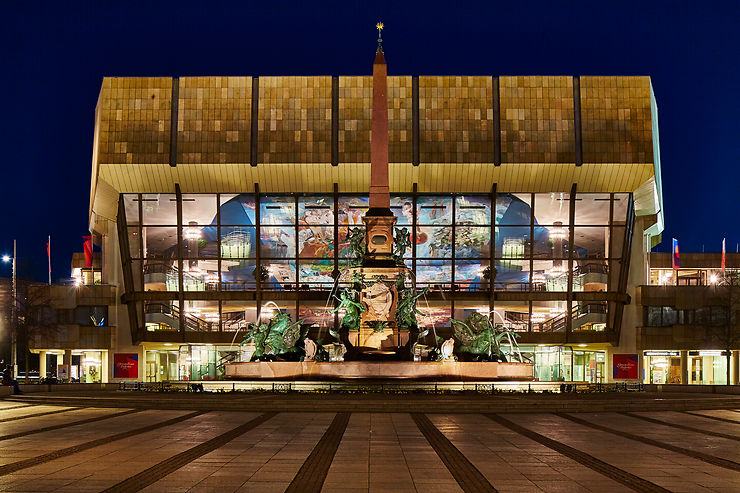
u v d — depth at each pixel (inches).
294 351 2007.9
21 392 1920.5
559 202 2824.8
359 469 722.8
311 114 2743.6
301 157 2728.8
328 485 643.5
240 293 2883.9
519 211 2847.0
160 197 2839.6
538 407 1393.9
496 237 2859.3
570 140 2723.9
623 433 1036.5
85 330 2915.8
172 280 2883.9
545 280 2871.6
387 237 2041.1
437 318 2908.5
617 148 2716.5
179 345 3088.1
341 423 1150.3
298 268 2886.3
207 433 1010.7
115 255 2989.7
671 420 1240.2
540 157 2721.5
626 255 2851.9
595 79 2741.1
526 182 2775.6
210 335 2918.3
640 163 2711.6
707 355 3011.8
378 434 1004.6
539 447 882.8
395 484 650.2
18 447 869.2
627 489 633.0
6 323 3516.2
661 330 2903.5
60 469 716.7
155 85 2743.6
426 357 2036.2
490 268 2864.2
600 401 1435.8
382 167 2092.8
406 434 1005.2
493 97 2751.0
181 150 2728.8
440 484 650.8
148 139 2733.8
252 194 2839.6
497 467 738.8
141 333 2913.4
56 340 2903.5
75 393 1808.6
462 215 2854.3
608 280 2859.3
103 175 2751.0
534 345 2992.1
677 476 693.9
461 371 1889.8
